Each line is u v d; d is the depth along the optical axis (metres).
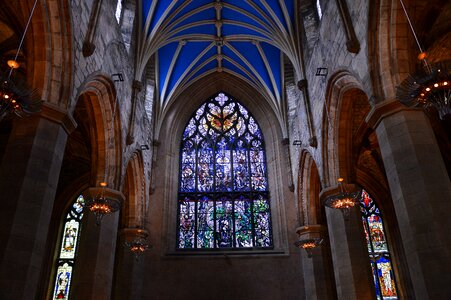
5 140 22.28
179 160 26.91
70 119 11.07
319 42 17.72
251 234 24.64
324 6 16.77
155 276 22.41
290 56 21.89
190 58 27.02
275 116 27.47
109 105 15.78
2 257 8.83
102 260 14.95
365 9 12.18
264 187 26.17
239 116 28.52
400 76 11.27
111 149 16.47
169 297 22.05
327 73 16.31
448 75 8.00
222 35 25.84
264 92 27.70
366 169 25.94
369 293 14.77
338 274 15.42
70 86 11.33
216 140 27.73
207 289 22.34
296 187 23.39
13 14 13.01
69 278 23.50
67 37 11.34
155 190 24.72
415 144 10.26
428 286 8.95
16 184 9.63
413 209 9.71
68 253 24.16
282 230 24.09
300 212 22.75
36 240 9.41
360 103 18.67
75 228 24.80
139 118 20.78
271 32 23.06
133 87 19.59
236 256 23.19
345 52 14.09
